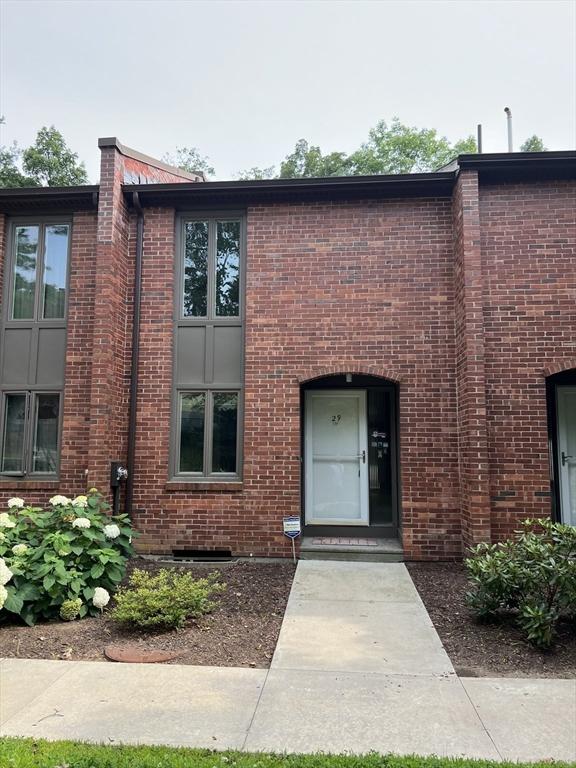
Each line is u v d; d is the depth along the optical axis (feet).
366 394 27.66
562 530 15.06
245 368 25.50
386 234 25.71
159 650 14.12
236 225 27.14
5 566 15.60
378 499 27.12
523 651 13.96
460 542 23.76
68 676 12.52
